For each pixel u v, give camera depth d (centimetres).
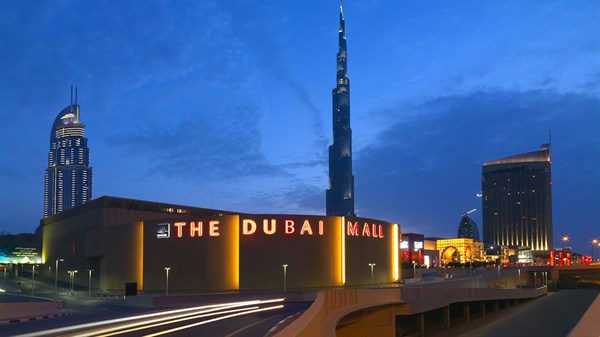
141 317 4709
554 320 8431
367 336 6550
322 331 2473
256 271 12375
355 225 13538
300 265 12562
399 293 7075
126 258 13612
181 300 7331
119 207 15888
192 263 12631
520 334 7038
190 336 3247
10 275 19388
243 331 3503
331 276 12862
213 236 12550
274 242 12506
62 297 11100
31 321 4509
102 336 3266
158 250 13000
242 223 12488
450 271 19400
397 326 8006
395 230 15675
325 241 12912
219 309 5797
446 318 8869
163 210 17100
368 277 13900
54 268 19000
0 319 4512
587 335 981
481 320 9844
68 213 18238
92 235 15288
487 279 14875
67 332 3491
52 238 19475
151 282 12988
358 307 5481
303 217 12750
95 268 15925
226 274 12388
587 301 11906
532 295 13138
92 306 7981
